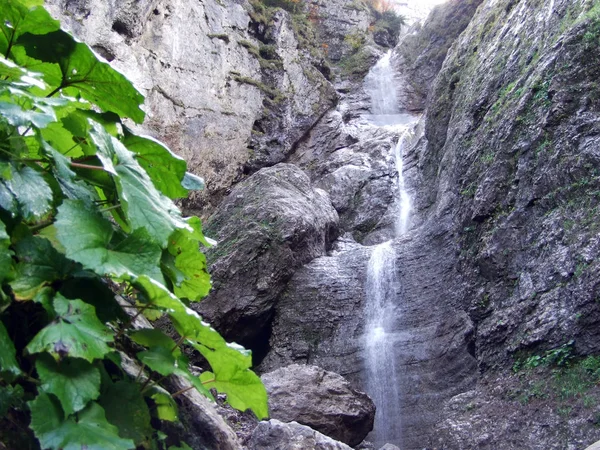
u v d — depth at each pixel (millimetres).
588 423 6164
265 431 4035
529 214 8391
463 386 8484
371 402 7941
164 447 1778
